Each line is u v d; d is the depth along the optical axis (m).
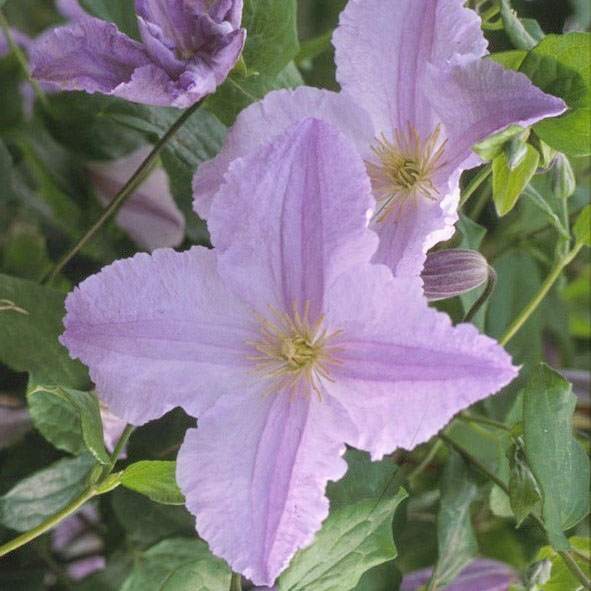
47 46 0.30
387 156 0.31
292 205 0.28
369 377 0.27
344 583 0.31
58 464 0.36
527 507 0.33
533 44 0.32
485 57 0.29
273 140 0.27
